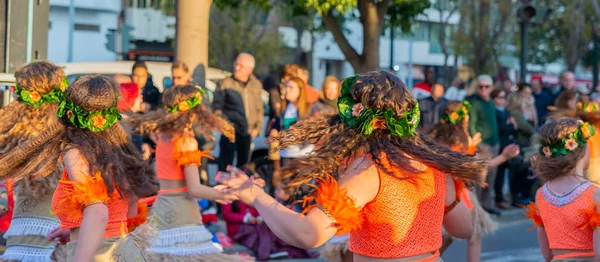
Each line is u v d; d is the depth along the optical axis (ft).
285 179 10.68
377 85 10.45
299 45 114.01
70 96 12.62
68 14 108.88
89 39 112.27
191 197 19.21
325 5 37.29
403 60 160.15
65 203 12.48
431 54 165.37
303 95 28.71
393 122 10.44
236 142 30.30
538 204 15.48
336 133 10.75
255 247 25.93
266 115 36.11
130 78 28.78
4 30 19.53
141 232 14.28
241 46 108.06
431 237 10.71
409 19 44.65
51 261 15.51
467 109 20.89
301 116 28.45
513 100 37.22
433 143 11.21
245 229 26.14
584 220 14.47
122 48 41.57
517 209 36.91
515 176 37.50
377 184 10.42
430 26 164.96
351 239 10.93
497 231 32.45
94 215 11.96
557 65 192.65
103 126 12.67
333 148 10.58
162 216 19.34
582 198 14.60
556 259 14.97
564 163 14.92
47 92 15.43
